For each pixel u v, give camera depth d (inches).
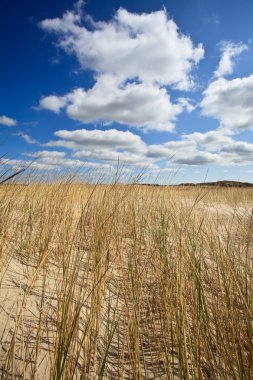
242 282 76.9
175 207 135.9
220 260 86.0
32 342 64.9
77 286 85.4
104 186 144.9
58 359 52.1
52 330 69.1
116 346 68.9
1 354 59.6
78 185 159.6
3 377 52.7
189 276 78.1
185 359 55.1
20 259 108.0
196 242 105.6
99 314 71.4
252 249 100.2
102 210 125.0
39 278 93.0
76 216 131.4
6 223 111.5
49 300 80.8
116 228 116.0
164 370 62.7
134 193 154.4
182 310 64.5
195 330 61.6
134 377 58.5
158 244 102.7
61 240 110.3
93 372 59.9
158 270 87.0
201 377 54.6
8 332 66.8
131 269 88.0
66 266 77.8
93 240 101.8
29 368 57.5
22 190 150.0
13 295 81.9
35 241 119.1
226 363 57.7
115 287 92.6
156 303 84.0
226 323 65.9
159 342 67.1
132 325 65.4
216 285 87.4
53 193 153.6
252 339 60.3
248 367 55.5
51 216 127.1
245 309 64.1
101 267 82.7
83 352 62.7
